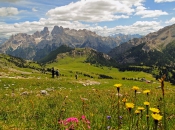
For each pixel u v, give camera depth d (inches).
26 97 817.5
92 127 305.1
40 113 506.6
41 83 1771.7
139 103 545.6
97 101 649.6
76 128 273.0
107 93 840.3
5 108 564.1
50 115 473.1
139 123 303.0
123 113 361.7
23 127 390.3
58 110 499.2
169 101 617.3
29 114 492.4
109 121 339.9
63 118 418.3
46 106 590.9
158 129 276.5
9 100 737.0
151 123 315.3
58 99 740.0
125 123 334.0
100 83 2240.4
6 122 434.3
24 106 588.1
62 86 1813.5
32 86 1668.3
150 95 736.3
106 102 573.0
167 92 920.3
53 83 1824.6
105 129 300.5
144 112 406.0
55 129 362.9
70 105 593.3
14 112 525.3
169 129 292.5
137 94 786.8
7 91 1161.4
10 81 1700.3
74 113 450.9
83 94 915.4
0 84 1614.2
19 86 1611.7
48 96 843.4
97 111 449.1
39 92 1056.8
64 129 297.6
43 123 413.7
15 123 421.7
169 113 428.8
